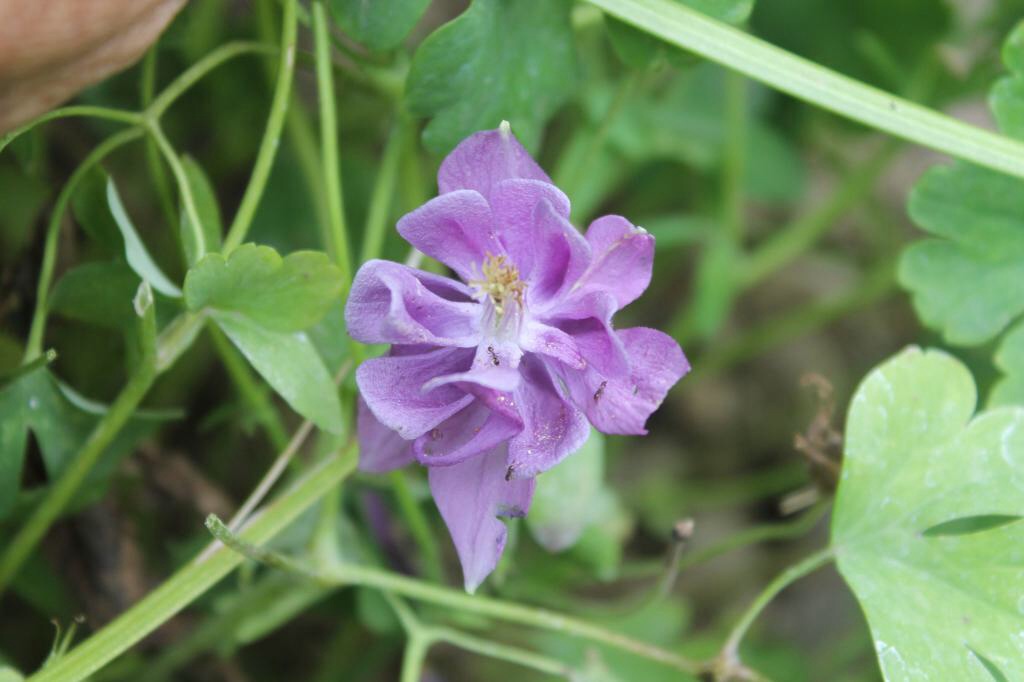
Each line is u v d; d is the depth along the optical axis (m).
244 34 0.65
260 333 0.55
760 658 0.66
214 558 0.56
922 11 0.68
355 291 0.52
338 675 0.65
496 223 0.53
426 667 0.67
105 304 0.57
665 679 0.64
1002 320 0.59
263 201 0.65
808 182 0.77
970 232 0.59
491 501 0.53
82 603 0.61
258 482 0.65
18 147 0.57
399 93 0.59
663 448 0.75
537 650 0.65
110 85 0.64
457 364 0.54
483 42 0.56
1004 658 0.55
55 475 0.57
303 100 0.68
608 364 0.53
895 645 0.55
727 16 0.57
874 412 0.56
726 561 0.73
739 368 0.78
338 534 0.60
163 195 0.58
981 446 0.56
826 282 0.81
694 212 0.73
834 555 0.56
